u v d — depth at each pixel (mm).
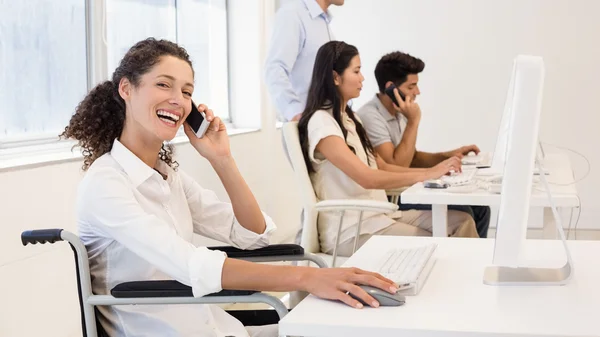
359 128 3605
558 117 6234
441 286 1627
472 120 6430
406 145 4035
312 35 4336
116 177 1815
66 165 2924
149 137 1938
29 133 3105
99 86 1955
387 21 6520
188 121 2188
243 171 4918
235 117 5410
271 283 1614
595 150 6191
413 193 2914
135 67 1897
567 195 2762
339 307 1473
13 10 3006
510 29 6297
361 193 3357
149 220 1749
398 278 1589
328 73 3336
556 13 6203
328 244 3229
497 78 6355
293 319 1388
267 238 2205
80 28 3395
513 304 1475
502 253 1646
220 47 5254
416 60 4047
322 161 3299
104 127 1941
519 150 1596
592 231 6180
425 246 1926
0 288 2547
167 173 2051
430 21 6438
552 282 1621
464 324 1349
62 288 2893
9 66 2992
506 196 1624
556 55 6223
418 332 1327
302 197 3219
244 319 2119
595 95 6180
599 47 6152
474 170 3621
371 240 2158
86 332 1768
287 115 4281
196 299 1675
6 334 2572
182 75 1928
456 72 6426
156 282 1705
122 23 3836
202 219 2211
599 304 1464
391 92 4031
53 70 3234
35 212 2730
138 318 1832
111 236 1779
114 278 1846
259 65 5359
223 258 1678
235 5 5348
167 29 4395
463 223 3445
